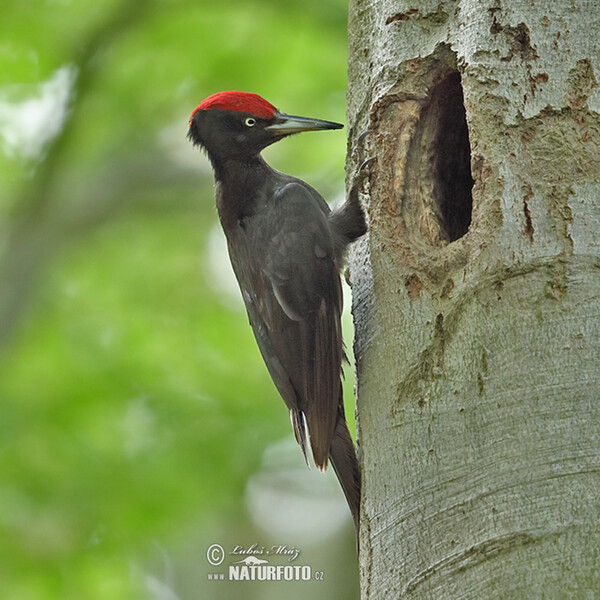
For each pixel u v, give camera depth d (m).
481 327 7.50
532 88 8.01
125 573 16.34
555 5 8.13
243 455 17.52
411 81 8.87
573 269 7.39
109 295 20.09
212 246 21.16
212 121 10.77
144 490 16.61
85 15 19.09
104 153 21.23
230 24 18.92
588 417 6.95
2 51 19.06
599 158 7.73
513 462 7.00
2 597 16.02
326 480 18.84
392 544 7.44
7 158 20.38
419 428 7.56
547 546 6.69
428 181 8.82
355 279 8.98
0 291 20.02
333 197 19.12
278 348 9.77
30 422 17.27
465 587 6.90
